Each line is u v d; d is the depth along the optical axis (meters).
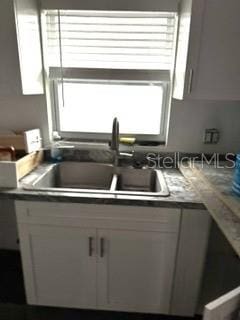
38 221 1.36
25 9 1.43
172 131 1.79
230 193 1.25
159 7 1.54
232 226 0.96
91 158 1.87
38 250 1.43
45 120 1.83
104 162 1.87
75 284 1.50
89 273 1.46
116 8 1.56
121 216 1.32
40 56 1.65
